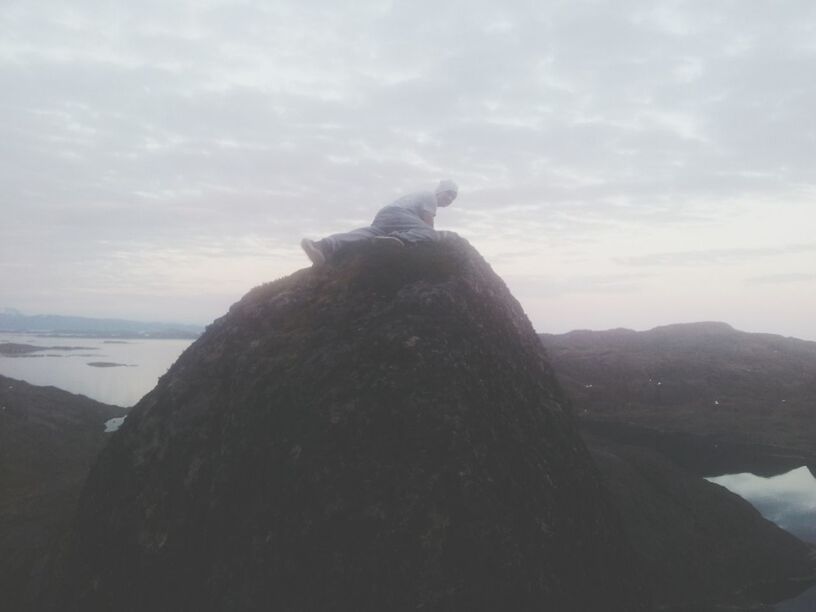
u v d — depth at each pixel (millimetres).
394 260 5566
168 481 4734
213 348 5434
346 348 4652
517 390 5031
